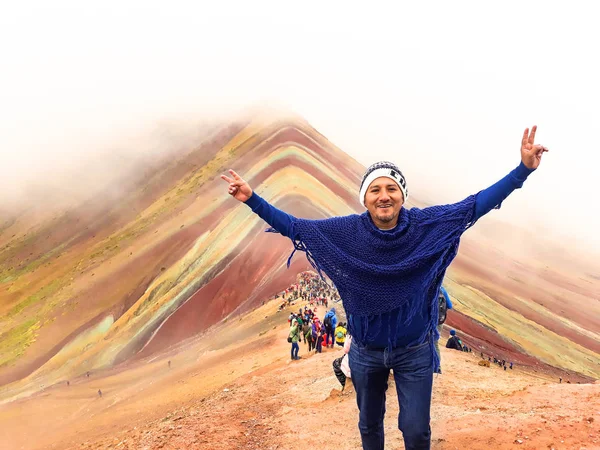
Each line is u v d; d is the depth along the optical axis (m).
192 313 85.25
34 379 80.25
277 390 11.45
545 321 111.75
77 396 57.12
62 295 115.81
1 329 110.12
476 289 121.62
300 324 20.03
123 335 86.44
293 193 125.38
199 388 27.39
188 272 104.62
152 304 96.94
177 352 66.44
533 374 65.19
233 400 11.12
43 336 99.25
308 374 13.06
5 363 91.12
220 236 117.00
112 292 111.00
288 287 69.19
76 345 92.31
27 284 135.12
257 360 28.00
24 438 44.12
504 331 94.81
